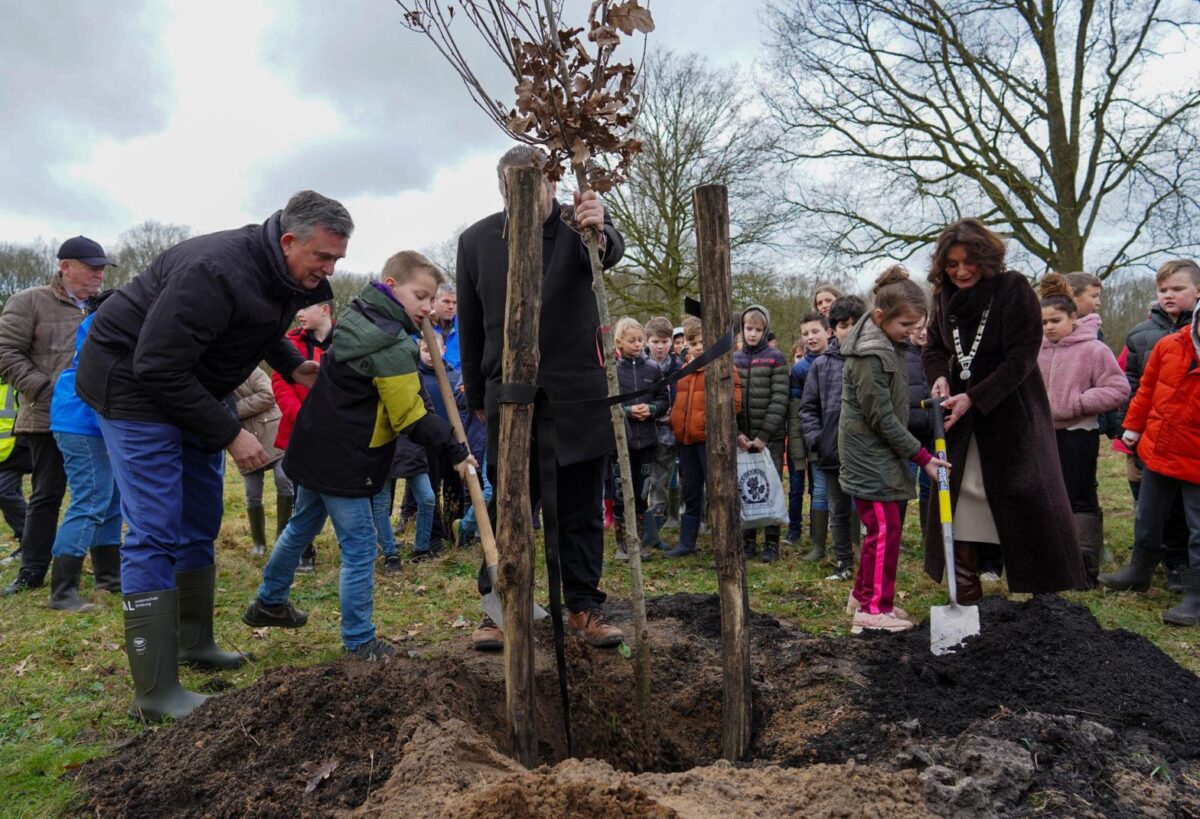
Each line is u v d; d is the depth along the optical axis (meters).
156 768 2.64
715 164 16.94
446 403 3.52
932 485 4.05
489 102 2.67
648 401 6.28
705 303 2.77
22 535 5.64
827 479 5.62
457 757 2.45
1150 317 5.61
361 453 3.52
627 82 2.70
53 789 2.62
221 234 3.24
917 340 5.59
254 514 6.02
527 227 2.52
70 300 5.14
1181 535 5.07
